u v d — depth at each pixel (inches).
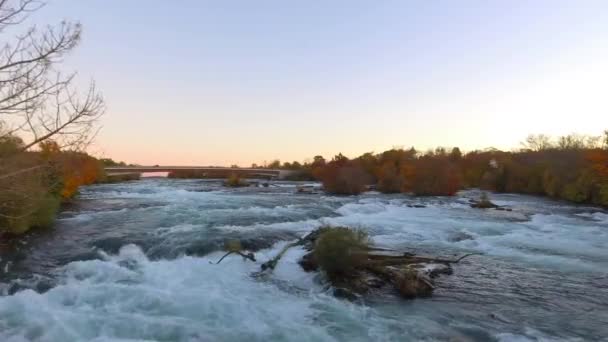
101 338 369.1
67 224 908.0
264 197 1702.8
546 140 3882.9
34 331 378.9
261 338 385.7
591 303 494.6
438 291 526.6
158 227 864.9
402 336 397.1
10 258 625.6
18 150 394.6
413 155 3272.6
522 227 1055.6
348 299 490.6
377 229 960.3
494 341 390.0
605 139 1951.3
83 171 1423.5
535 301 499.2
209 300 463.8
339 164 2682.1
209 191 2112.5
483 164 3080.7
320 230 733.3
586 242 860.6
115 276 543.2
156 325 399.9
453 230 978.1
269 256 661.3
